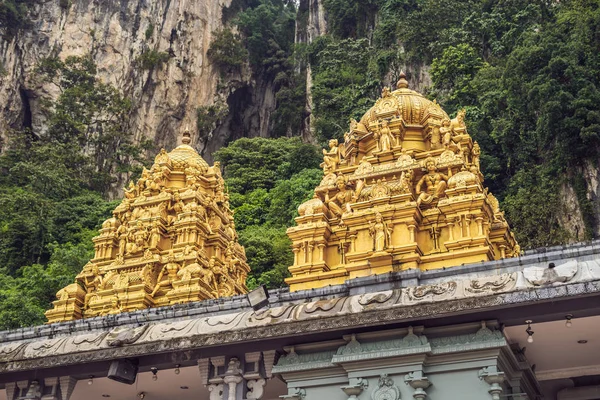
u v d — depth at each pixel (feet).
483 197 64.85
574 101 133.08
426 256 63.87
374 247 64.28
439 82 179.01
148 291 78.43
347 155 76.38
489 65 174.81
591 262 43.73
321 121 209.56
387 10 219.41
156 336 51.52
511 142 152.76
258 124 288.51
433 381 46.98
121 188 247.70
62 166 222.69
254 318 49.93
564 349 51.70
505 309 45.52
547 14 177.47
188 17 291.38
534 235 137.90
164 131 272.72
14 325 131.54
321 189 72.64
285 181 188.85
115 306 77.56
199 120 276.41
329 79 218.18
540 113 142.61
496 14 185.57
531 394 54.49
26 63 257.96
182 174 91.15
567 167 136.87
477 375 46.14
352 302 48.34
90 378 56.08
